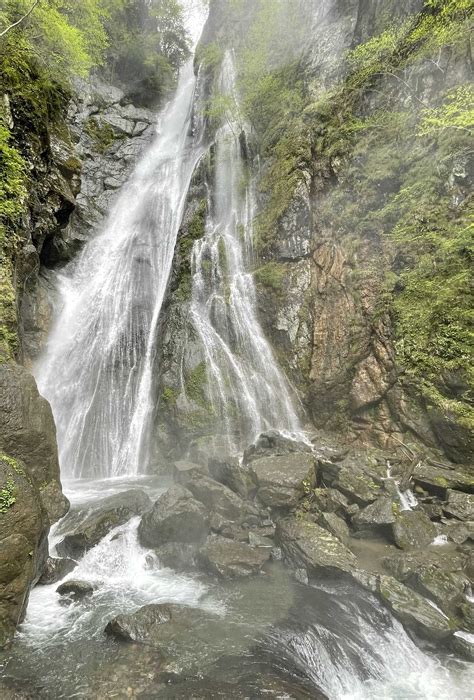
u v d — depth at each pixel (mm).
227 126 21516
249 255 16375
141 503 8719
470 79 12102
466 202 11086
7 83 10930
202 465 10242
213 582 6750
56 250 16156
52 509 7816
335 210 14609
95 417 13586
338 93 16562
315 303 13898
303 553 6914
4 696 4461
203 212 18234
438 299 10820
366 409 11836
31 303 13578
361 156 14469
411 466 9430
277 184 16656
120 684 4660
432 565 6531
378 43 14781
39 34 12141
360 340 12312
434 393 10352
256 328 14625
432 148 12352
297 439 11820
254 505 8352
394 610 5758
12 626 5316
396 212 12758
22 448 7473
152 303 17453
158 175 24031
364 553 7359
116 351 15383
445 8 12430
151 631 5461
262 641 5336
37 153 11797
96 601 6305
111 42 27500
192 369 13133
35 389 7980
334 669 5039
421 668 5207
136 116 26875
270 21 23016
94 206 21406
